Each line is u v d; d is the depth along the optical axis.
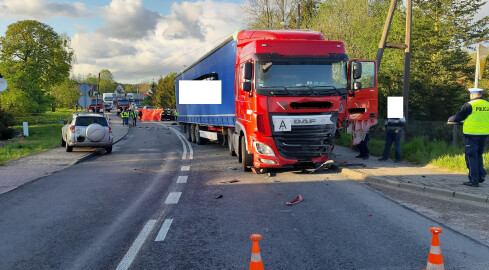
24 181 9.68
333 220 5.97
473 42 33.81
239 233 5.40
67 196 7.97
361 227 5.59
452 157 11.12
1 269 4.20
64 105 81.81
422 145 13.04
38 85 55.09
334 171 10.67
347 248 4.73
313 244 4.89
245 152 10.48
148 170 11.66
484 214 6.23
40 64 55.34
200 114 18.23
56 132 29.27
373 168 10.48
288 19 40.34
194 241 5.09
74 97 80.75
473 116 7.86
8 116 24.44
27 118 48.62
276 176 10.02
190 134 22.22
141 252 4.69
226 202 7.29
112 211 6.72
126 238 5.24
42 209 6.87
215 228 5.65
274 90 9.16
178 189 8.62
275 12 40.19
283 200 7.38
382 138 18.36
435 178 8.90
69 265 4.30
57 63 57.50
